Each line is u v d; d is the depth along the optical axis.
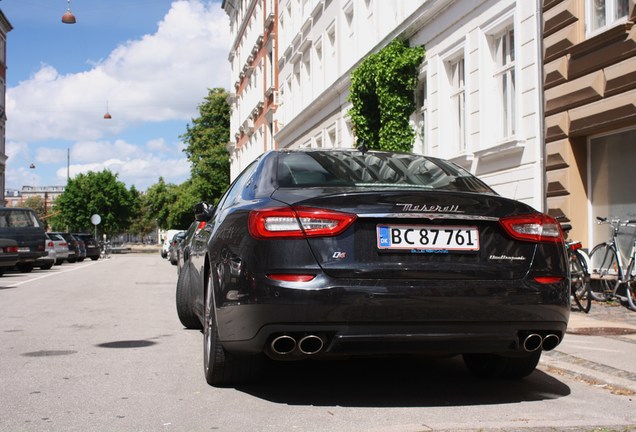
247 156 46.84
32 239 21.02
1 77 59.72
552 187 10.84
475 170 13.30
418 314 3.78
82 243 36.78
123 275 19.62
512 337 3.96
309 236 3.82
